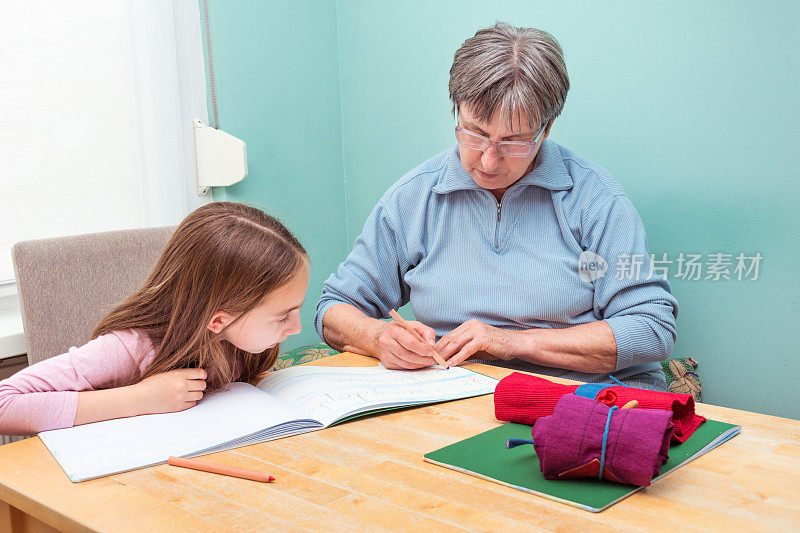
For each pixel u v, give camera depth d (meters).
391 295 1.64
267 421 0.94
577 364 1.36
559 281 1.45
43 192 1.86
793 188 1.54
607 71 1.77
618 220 1.45
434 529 0.67
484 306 1.49
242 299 0.99
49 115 1.85
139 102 2.01
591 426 0.76
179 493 0.76
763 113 1.56
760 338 1.62
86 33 1.90
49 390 0.98
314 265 2.36
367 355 1.37
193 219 1.05
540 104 1.27
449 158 1.52
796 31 1.49
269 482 0.79
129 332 1.06
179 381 0.99
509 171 1.38
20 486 0.78
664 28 1.67
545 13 1.85
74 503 0.74
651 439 0.73
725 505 0.72
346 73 2.35
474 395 1.10
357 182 2.39
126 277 1.57
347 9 2.30
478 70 1.28
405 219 1.60
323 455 0.87
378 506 0.73
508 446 0.83
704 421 0.94
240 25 2.11
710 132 1.63
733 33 1.57
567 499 0.72
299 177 2.30
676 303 1.43
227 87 2.11
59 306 1.48
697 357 1.72
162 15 2.01
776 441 0.88
